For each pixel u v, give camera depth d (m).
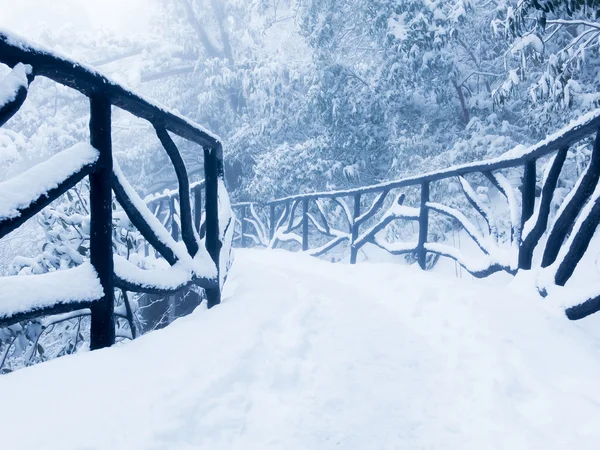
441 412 1.71
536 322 2.49
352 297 3.58
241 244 13.37
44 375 1.62
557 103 6.23
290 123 14.42
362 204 11.54
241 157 15.73
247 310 2.82
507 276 4.97
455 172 4.30
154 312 4.79
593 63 7.16
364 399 1.80
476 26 9.60
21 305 1.53
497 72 9.89
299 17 12.48
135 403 1.49
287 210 10.09
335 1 11.56
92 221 1.91
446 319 2.72
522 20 5.41
